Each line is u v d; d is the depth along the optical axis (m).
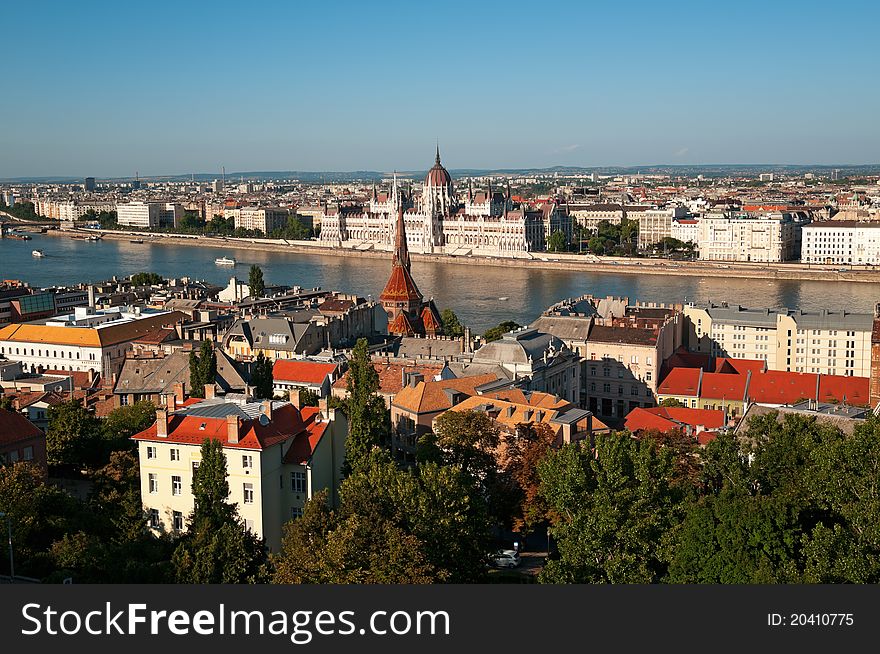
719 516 140.25
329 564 140.38
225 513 164.50
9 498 165.12
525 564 185.50
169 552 164.25
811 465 159.38
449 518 152.62
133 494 181.12
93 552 157.25
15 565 157.12
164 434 186.12
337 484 198.62
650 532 152.88
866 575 128.62
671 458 162.38
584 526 153.12
